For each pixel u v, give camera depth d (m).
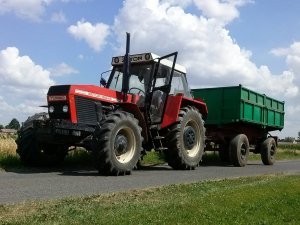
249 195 6.11
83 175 8.88
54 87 9.54
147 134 10.38
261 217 4.80
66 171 9.66
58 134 9.09
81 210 4.92
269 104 17.16
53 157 10.50
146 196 6.20
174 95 11.53
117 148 9.06
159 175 9.55
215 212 4.93
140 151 9.60
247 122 15.02
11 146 11.64
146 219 4.47
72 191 6.54
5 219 4.40
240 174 10.72
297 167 14.59
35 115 10.07
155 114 10.73
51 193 6.27
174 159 11.22
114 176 8.91
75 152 11.98
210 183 7.98
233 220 4.59
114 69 11.27
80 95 9.41
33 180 7.72
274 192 6.48
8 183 7.23
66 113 9.27
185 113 11.32
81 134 9.34
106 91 10.06
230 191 6.53
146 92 10.68
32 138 9.94
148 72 10.80
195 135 11.78
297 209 5.30
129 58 10.37
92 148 8.82
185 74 12.12
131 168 9.30
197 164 11.73
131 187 7.23
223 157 15.55
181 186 7.37
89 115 9.55
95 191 6.61
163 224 4.30
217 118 14.95
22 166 10.32
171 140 11.05
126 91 10.35
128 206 5.23
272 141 16.53
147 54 10.73
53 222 4.29
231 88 14.73
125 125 9.20
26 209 4.96
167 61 11.27
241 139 14.38
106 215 4.63
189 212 4.88
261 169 12.99
